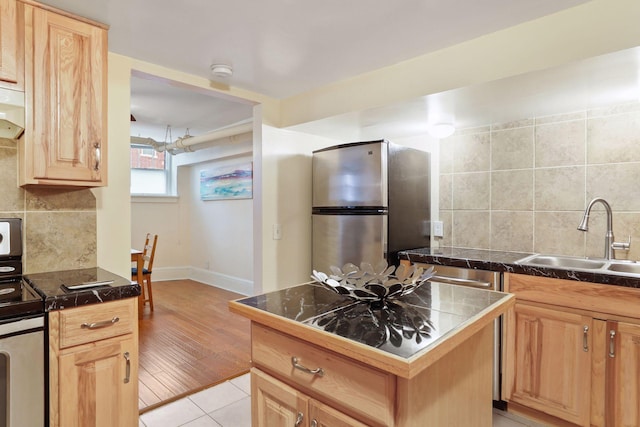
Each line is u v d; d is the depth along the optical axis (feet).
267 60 7.26
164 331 11.93
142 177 19.83
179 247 20.67
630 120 7.06
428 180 9.92
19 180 6.07
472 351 3.94
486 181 8.96
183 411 7.23
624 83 6.12
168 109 13.69
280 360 3.76
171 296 16.63
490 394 4.34
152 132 18.04
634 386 5.48
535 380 6.43
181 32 6.15
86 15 5.63
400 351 2.79
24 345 4.49
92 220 6.79
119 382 5.24
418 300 4.29
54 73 5.48
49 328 4.69
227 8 5.41
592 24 5.14
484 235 8.98
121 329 5.27
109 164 6.91
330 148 9.50
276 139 9.74
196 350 10.36
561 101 7.11
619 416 5.61
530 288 6.47
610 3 5.00
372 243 8.56
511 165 8.57
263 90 9.04
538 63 5.60
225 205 18.33
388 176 8.53
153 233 19.81
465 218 9.32
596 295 5.78
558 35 5.43
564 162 7.82
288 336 3.67
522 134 8.40
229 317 13.50
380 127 9.57
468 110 7.82
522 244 8.38
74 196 6.63
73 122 5.67
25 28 5.25
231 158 17.85
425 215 9.77
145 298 15.87
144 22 5.83
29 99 5.29
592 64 5.37
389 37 6.26
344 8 5.38
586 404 5.90
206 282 19.48
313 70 7.73
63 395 4.77
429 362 2.78
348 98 8.20
